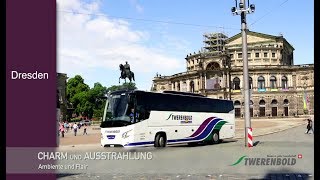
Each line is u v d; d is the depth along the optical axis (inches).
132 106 1176.2
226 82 5187.0
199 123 1460.4
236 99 5216.5
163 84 6097.4
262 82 5310.0
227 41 5880.9
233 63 5620.1
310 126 2043.6
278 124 3107.8
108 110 1202.0
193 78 5467.5
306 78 5196.9
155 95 1274.6
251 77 5315.0
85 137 2196.1
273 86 5305.1
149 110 1233.4
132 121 1162.0
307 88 5147.6
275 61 5575.8
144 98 1225.4
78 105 5723.4
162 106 1291.8
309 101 5128.0
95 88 5831.7
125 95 1186.0
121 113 1172.5
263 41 5689.0
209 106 1536.7
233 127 1669.5
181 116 1373.0
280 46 5629.9
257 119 4633.4
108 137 1177.4
